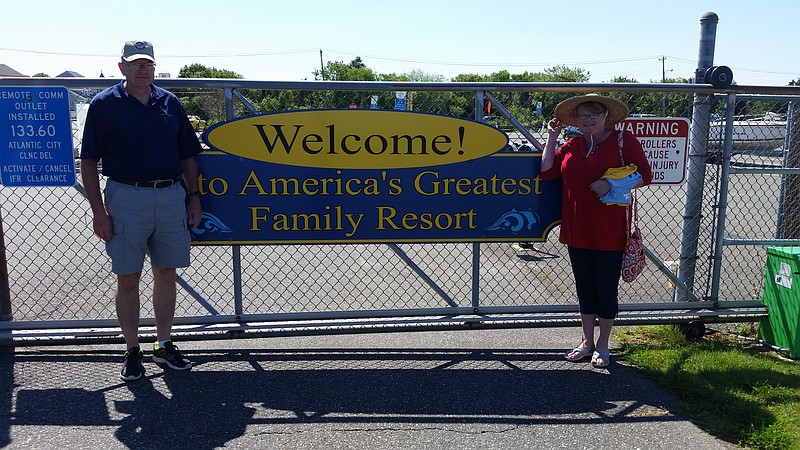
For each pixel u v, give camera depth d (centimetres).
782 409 336
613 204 371
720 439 313
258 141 402
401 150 410
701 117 440
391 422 328
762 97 435
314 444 305
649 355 413
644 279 621
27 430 313
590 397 359
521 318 448
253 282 600
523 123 465
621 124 424
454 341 448
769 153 516
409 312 442
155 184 354
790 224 479
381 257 701
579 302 409
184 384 371
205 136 397
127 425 320
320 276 621
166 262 373
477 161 416
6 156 393
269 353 421
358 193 414
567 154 389
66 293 567
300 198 412
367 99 461
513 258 711
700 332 462
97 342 423
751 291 577
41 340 417
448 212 421
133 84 345
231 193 407
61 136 394
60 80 389
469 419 332
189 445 302
